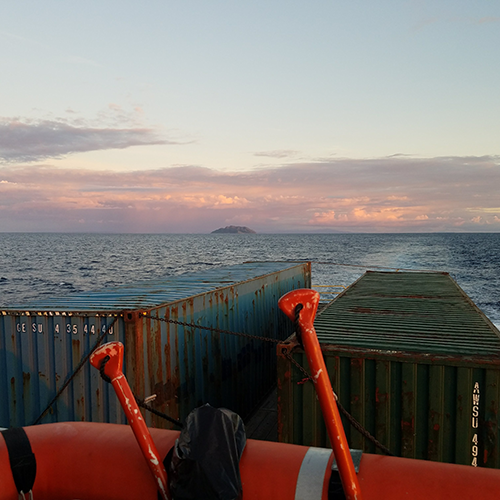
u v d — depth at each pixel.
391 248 135.50
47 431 3.31
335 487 2.67
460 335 6.40
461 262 76.88
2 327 7.21
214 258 95.69
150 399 6.50
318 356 2.06
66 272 60.62
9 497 3.03
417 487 2.68
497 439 5.17
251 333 11.20
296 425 5.80
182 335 7.83
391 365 5.53
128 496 2.98
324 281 49.44
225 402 9.50
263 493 2.77
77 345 6.89
